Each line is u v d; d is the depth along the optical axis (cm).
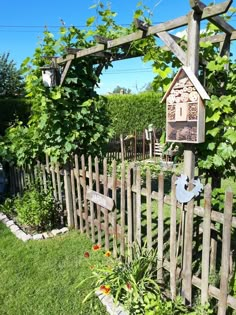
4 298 258
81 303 246
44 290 266
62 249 340
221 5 176
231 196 179
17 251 340
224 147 220
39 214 384
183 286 228
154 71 249
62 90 361
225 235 186
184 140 217
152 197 248
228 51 239
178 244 229
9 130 491
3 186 554
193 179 214
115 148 1011
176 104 217
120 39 261
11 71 1922
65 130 373
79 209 374
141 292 224
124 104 1310
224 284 192
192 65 199
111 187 304
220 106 216
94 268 271
